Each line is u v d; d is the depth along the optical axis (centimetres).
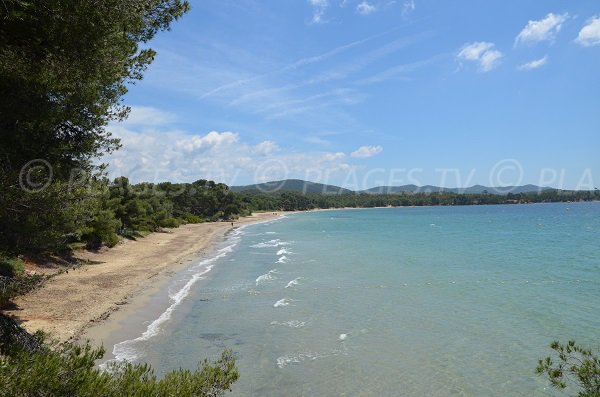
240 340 1625
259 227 9944
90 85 856
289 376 1280
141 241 5478
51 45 798
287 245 5594
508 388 1185
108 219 4134
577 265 3506
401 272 3256
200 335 1681
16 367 480
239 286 2722
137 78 1084
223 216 12706
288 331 1741
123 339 1599
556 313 1970
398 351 1497
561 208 18788
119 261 3600
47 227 973
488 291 2527
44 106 832
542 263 3659
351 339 1633
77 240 3688
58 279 2517
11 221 908
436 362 1391
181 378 591
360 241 6038
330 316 1975
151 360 1391
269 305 2198
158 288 2619
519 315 1955
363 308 2127
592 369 563
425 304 2205
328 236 7062
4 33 761
